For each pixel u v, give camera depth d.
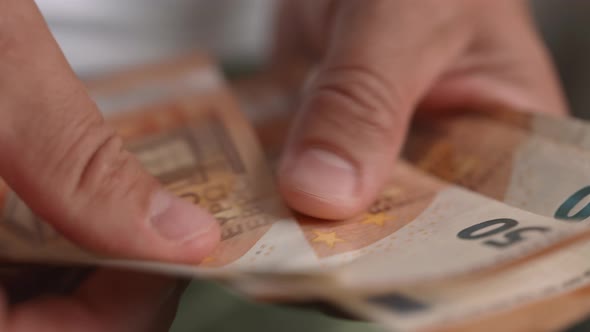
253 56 0.42
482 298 0.21
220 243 0.23
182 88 0.31
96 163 0.22
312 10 0.31
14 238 0.23
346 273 0.21
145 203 0.23
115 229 0.22
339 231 0.24
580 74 0.39
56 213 0.22
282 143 0.29
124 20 0.36
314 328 0.26
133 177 0.23
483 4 0.28
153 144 0.28
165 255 0.22
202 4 0.38
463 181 0.25
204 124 0.29
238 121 0.29
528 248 0.22
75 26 0.35
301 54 0.33
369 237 0.23
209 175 0.26
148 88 0.31
